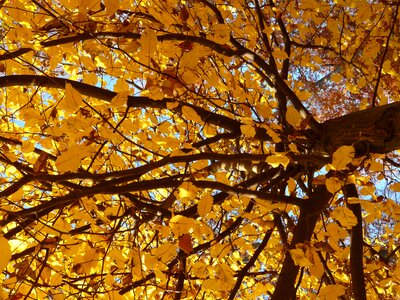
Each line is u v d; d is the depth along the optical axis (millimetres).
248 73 2875
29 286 2240
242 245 2736
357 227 2408
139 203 2568
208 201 1891
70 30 2217
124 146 3135
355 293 2295
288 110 2203
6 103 2912
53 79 2254
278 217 2723
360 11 2918
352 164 2123
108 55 2869
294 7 3541
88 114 2494
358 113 2400
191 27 2709
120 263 2266
